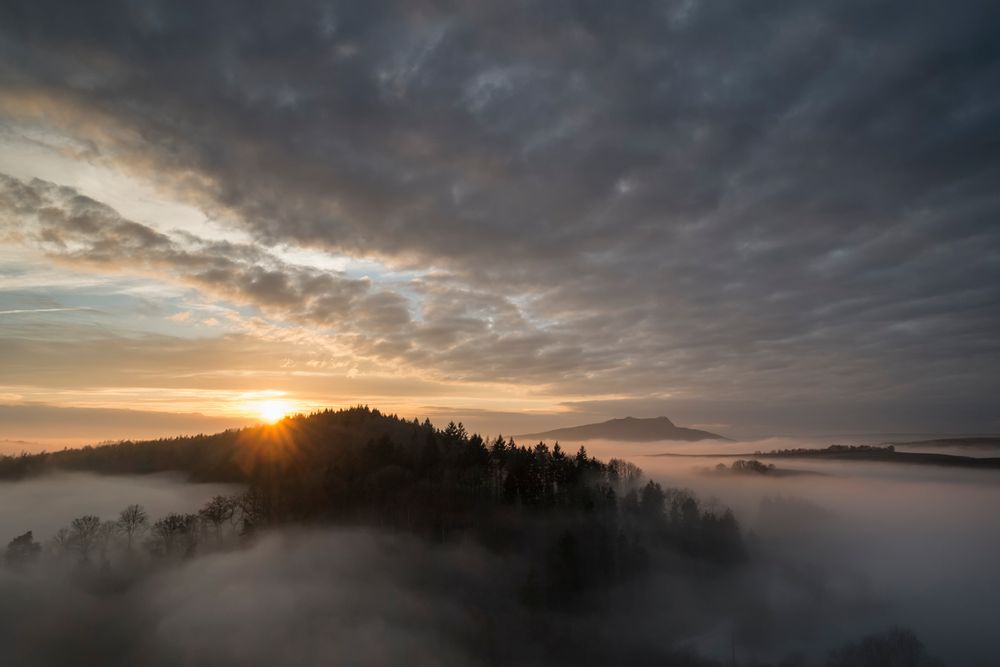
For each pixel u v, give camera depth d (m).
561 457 178.38
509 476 157.75
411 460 174.50
